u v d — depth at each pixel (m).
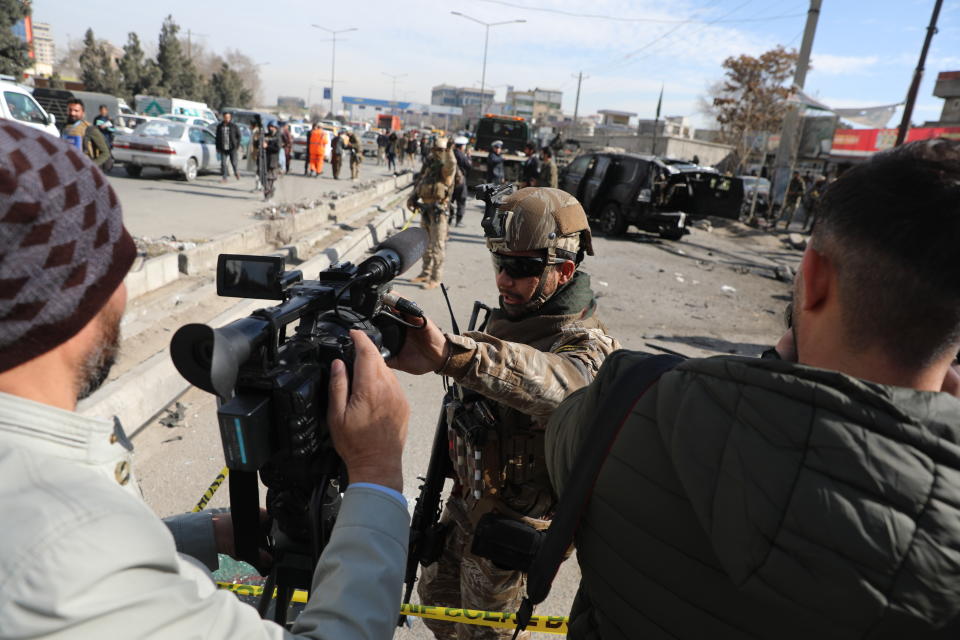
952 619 0.58
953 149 0.64
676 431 0.73
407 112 120.62
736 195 14.24
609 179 13.86
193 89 60.84
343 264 1.11
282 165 19.44
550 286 1.55
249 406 0.81
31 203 0.54
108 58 54.56
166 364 3.93
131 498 0.60
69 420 0.60
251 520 0.97
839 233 0.67
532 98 104.94
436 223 7.37
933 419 0.62
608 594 0.83
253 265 0.99
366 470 0.85
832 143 19.69
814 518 0.60
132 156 14.00
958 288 0.60
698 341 6.70
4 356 0.56
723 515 0.65
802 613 0.61
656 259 11.66
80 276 0.58
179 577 0.60
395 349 1.22
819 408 0.64
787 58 35.59
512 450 1.49
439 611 1.61
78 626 0.50
